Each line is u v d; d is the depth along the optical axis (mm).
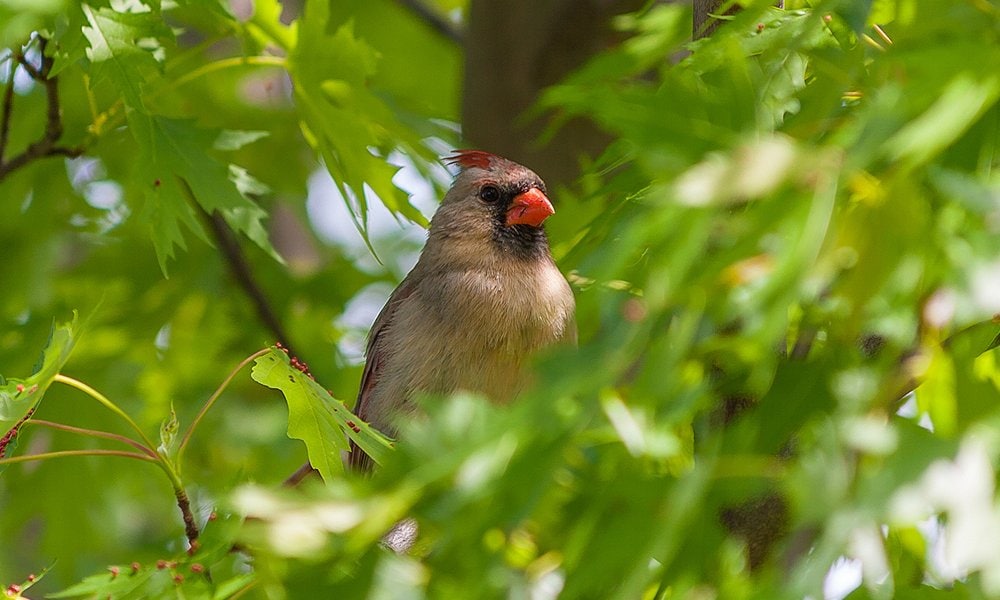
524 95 11125
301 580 4586
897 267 4152
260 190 9195
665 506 4305
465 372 9312
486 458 4176
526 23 11047
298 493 4320
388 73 15945
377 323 10133
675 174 4258
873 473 3896
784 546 4395
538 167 11117
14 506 12109
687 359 4598
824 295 4941
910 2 5098
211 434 13203
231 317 13211
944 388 5578
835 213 4078
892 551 5863
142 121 8234
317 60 9008
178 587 5637
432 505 4340
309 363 13289
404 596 4473
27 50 9008
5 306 12719
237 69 12883
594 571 4332
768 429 4793
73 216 13031
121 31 7816
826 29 5875
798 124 4910
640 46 8562
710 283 4152
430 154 9344
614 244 5344
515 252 9523
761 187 3891
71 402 12211
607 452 4535
